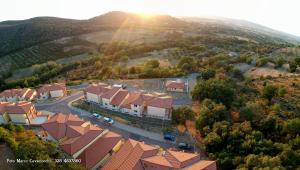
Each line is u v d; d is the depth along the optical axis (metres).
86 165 71.12
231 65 160.12
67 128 80.69
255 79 139.12
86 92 122.62
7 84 178.25
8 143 65.06
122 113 110.88
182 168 63.53
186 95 129.38
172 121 102.69
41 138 83.56
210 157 77.94
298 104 107.38
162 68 165.88
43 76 195.12
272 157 69.62
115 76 163.38
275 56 185.75
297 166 66.31
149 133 95.94
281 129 86.75
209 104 101.94
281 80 133.25
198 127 93.25
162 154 70.88
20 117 101.62
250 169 66.50
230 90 110.44
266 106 106.38
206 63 173.88
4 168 57.28
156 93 121.31
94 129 82.31
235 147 78.00
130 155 69.69
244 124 86.25
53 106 120.69
